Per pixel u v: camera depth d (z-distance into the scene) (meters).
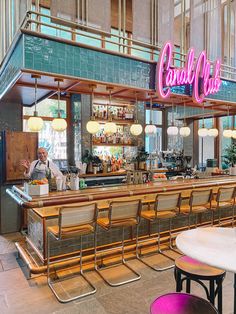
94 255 3.44
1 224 4.92
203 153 8.03
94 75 3.58
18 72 3.23
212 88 4.66
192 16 4.76
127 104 7.07
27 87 3.83
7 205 4.95
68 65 3.37
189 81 4.34
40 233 3.37
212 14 5.02
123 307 2.65
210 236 2.11
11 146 4.90
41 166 4.15
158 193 3.92
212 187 4.67
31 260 3.45
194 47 4.75
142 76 4.05
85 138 6.39
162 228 4.30
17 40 3.21
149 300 2.77
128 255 3.82
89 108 6.40
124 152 7.49
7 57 3.83
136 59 3.98
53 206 3.13
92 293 2.89
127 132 7.30
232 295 2.88
